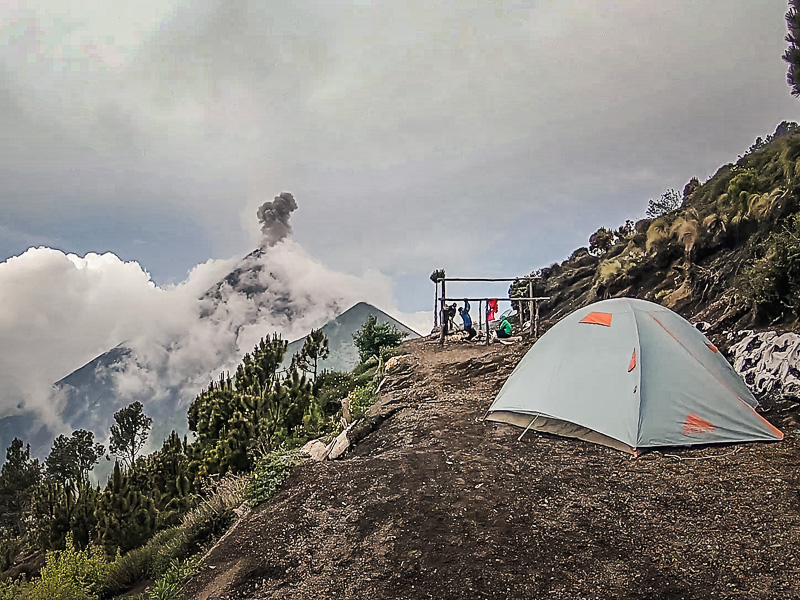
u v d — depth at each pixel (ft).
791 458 17.61
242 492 24.66
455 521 15.05
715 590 10.75
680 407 19.81
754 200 38.11
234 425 41.86
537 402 22.74
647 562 12.05
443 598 11.48
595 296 55.36
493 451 20.90
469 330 58.18
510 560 12.69
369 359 70.28
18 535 102.68
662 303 41.83
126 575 25.32
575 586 11.36
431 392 34.76
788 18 36.06
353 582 12.82
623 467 18.17
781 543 12.37
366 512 16.61
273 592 13.08
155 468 56.39
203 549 21.56
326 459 25.50
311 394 48.88
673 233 47.09
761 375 24.68
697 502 14.99
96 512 42.93
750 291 30.07
